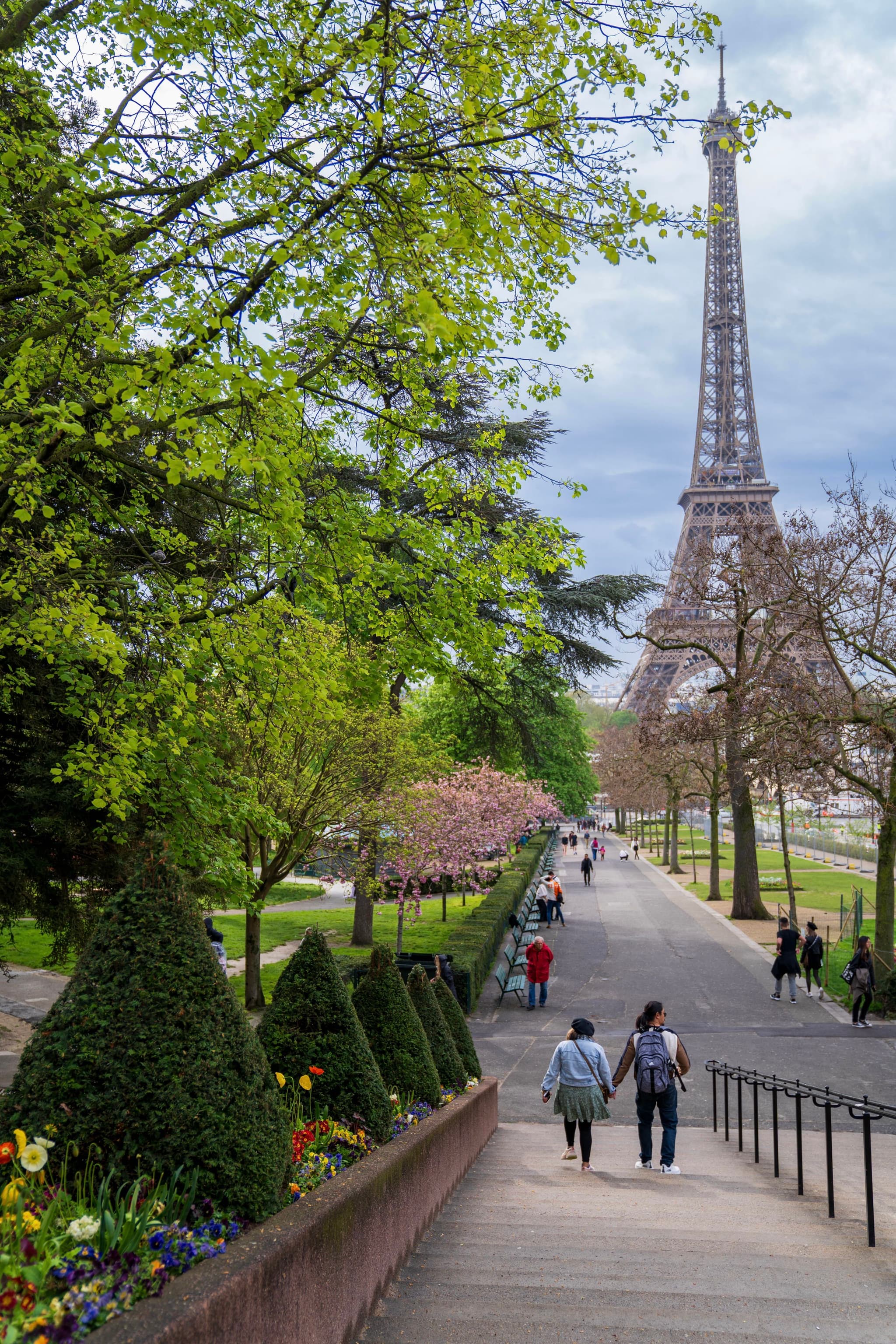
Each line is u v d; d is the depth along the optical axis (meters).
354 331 10.33
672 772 41.78
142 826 13.05
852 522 22.58
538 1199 8.60
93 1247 3.41
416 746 21.81
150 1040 4.11
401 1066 8.42
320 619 14.15
